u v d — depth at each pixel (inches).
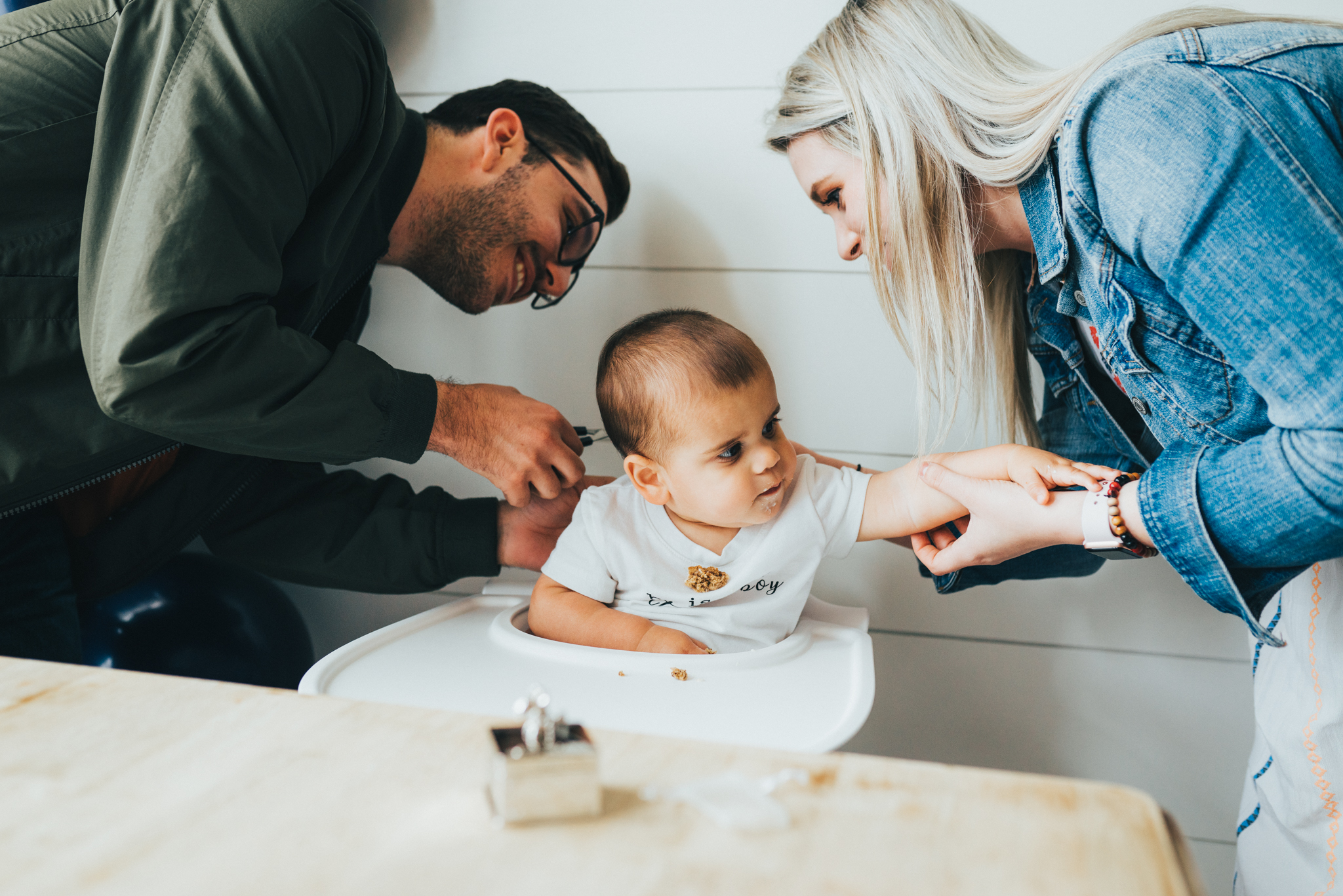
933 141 29.6
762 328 46.1
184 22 28.8
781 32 43.9
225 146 27.9
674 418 34.4
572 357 48.5
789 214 45.0
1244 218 21.7
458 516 41.3
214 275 27.7
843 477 36.7
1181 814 44.9
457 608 38.0
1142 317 26.5
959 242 30.8
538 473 36.5
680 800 13.2
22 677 16.9
